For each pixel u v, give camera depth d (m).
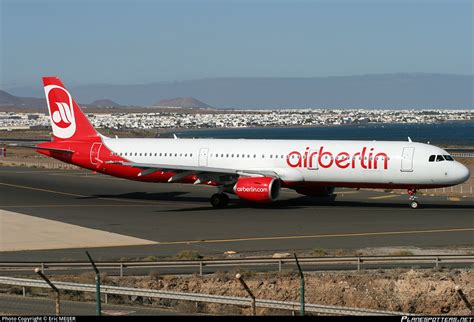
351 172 123.31
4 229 106.88
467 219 113.31
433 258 76.00
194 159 133.62
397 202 135.75
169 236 100.81
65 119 143.88
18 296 66.94
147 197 145.38
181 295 56.69
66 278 73.62
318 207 128.62
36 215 120.81
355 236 99.00
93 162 140.88
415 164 119.75
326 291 72.19
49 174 197.62
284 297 71.62
